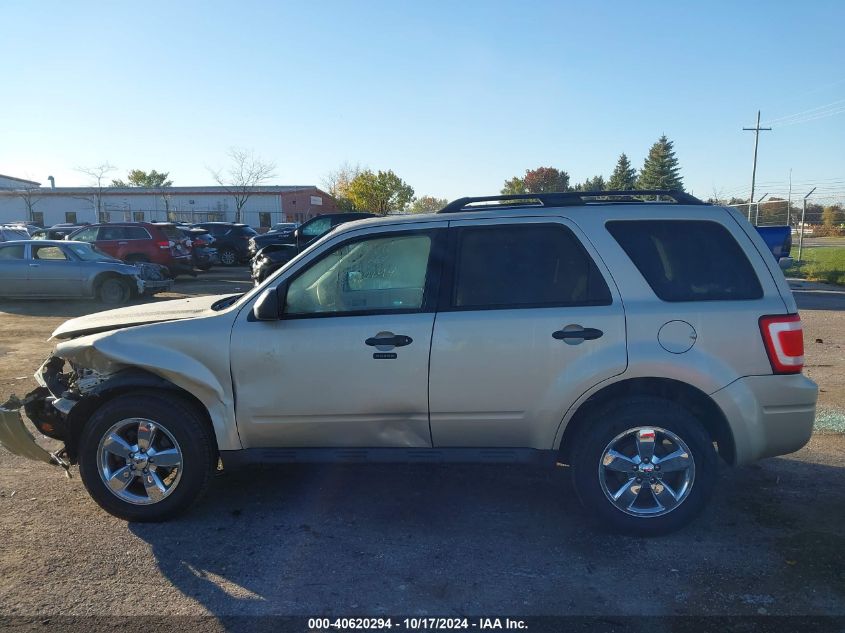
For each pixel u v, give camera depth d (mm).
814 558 3764
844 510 4379
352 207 62688
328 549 3924
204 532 4148
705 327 3920
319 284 4254
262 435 4191
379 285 4254
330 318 4129
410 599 3395
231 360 4129
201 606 3342
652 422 3920
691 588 3477
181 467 4191
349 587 3510
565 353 3947
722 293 4020
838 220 34594
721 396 3910
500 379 3994
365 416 4105
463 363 3998
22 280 14820
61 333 4594
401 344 4020
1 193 53375
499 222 4172
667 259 4078
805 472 5043
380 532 4141
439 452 4160
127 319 4547
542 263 4109
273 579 3592
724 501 4539
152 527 4211
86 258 15250
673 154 63000
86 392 4277
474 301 4082
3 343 10430
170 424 4160
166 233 19797
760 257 4074
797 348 3953
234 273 24547
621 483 4020
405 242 4246
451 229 4195
